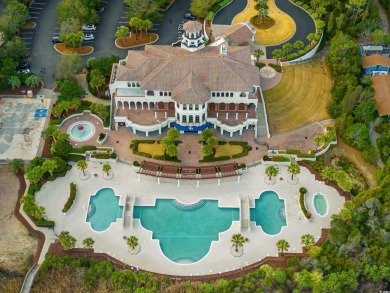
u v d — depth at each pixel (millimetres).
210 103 142250
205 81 138625
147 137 143375
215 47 150875
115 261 117875
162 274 115875
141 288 109688
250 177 134750
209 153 133375
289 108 151375
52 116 148000
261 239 122562
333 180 132875
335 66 158375
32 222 124500
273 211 128500
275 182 133875
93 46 171000
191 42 146000
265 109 148625
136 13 173500
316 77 161375
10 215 126250
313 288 109938
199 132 144125
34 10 185500
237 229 124688
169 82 138750
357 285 111625
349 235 116312
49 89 156250
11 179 133375
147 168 134250
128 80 141875
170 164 136250
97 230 123938
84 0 174250
